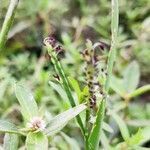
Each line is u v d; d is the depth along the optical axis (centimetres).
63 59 62
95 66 27
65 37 67
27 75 69
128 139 40
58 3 83
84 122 29
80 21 81
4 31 25
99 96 27
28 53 77
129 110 62
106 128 34
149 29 76
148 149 39
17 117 61
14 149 26
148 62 73
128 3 83
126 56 72
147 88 47
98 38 81
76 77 57
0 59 70
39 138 24
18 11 81
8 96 61
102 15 85
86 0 93
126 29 82
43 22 81
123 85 51
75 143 44
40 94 54
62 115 24
